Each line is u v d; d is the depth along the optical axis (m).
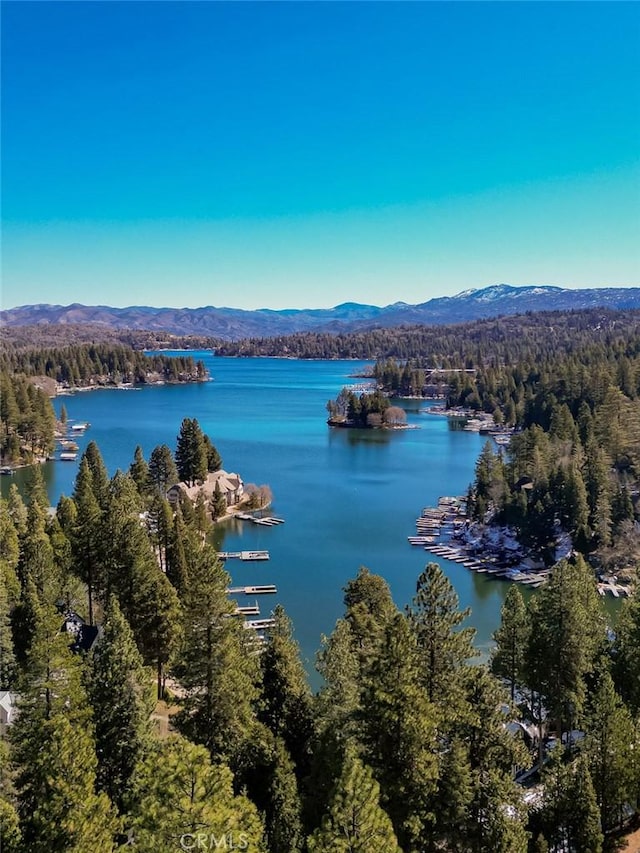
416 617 39.06
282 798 35.25
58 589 63.91
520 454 137.62
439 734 35.56
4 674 50.44
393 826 33.25
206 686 39.94
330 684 43.12
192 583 59.62
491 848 32.09
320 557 111.38
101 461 129.62
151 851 23.94
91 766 31.38
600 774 39.81
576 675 47.34
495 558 110.38
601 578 97.75
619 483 114.56
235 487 147.38
